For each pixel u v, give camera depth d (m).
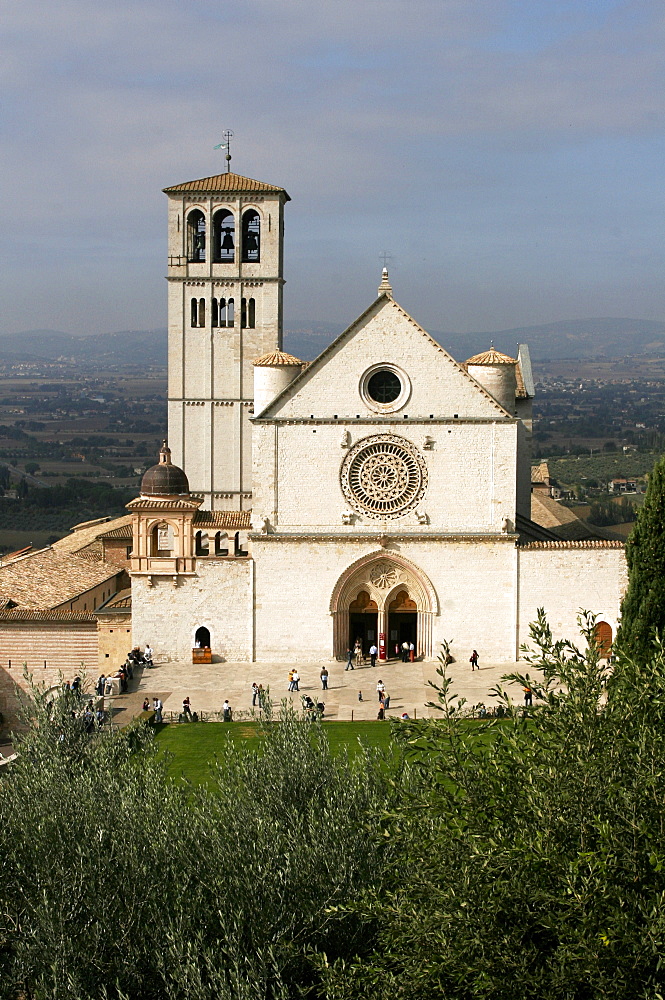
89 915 41.78
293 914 42.16
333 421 98.75
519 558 98.69
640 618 76.69
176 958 39.28
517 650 99.25
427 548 99.19
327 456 99.12
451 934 36.91
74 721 56.25
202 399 134.62
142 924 42.03
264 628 99.88
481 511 99.12
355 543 99.25
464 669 97.38
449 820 39.06
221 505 135.75
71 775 50.94
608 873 35.69
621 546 98.38
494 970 35.81
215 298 133.75
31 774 49.75
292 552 99.38
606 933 34.69
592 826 36.44
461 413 98.56
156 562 99.69
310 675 96.56
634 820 35.78
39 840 43.78
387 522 99.38
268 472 99.19
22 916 42.94
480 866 36.59
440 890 37.59
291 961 41.78
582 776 36.88
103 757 50.62
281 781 49.75
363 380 98.62
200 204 132.62
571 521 136.75
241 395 134.38
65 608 107.69
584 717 38.38
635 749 38.38
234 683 94.75
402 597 101.00
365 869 45.47
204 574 99.62
